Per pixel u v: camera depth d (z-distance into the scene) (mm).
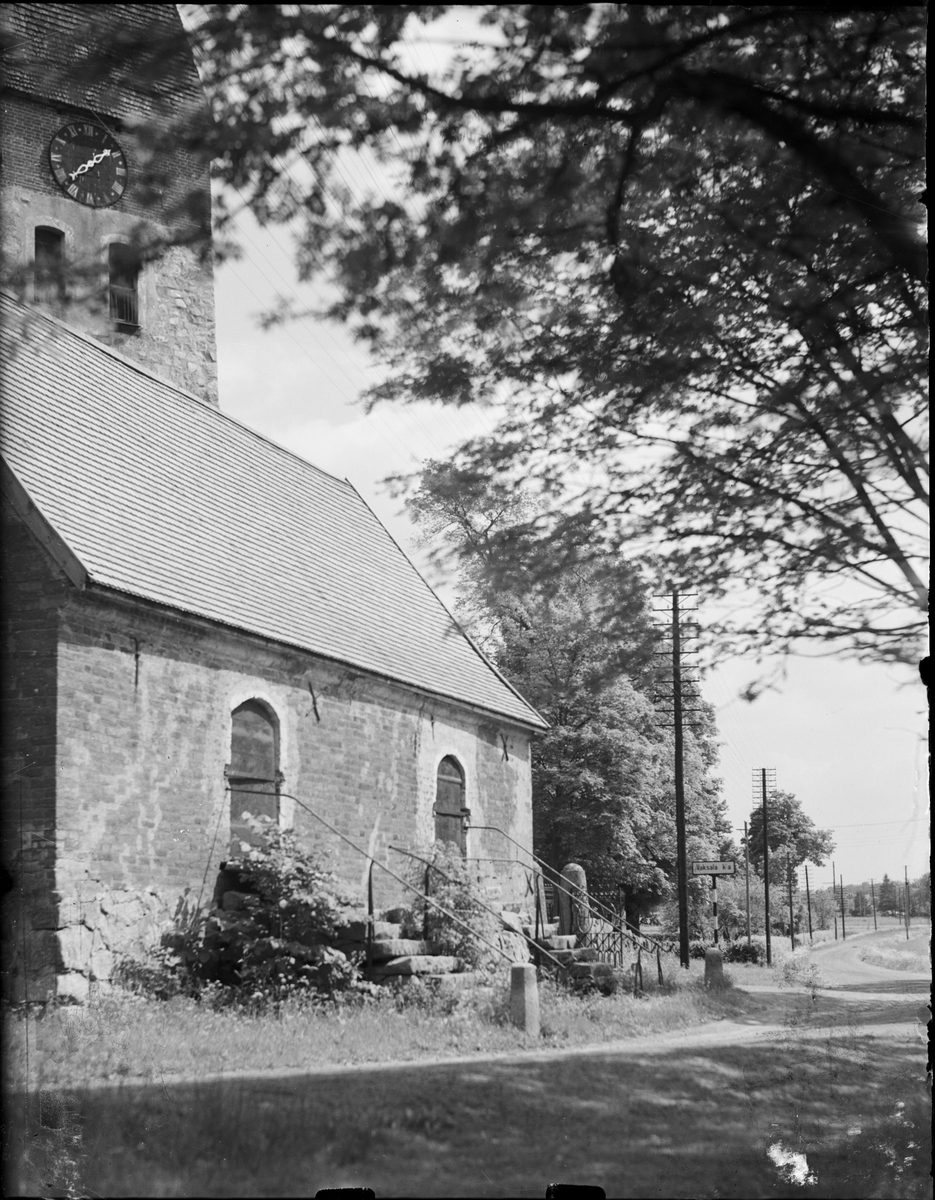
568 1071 9898
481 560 8109
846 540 7059
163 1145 6586
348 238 6156
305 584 21062
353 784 19781
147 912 14922
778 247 6488
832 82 6012
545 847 28891
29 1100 7367
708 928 38312
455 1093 8492
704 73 5898
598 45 5676
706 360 6980
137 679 15242
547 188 6160
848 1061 10430
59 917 13398
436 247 6254
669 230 6609
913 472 6953
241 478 22000
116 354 20359
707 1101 8305
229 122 5758
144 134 5914
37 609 14164
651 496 7559
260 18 5430
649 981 21203
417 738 22000
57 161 20203
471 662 25891
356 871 19578
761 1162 6531
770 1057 10750
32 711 13961
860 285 6496
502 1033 13336
